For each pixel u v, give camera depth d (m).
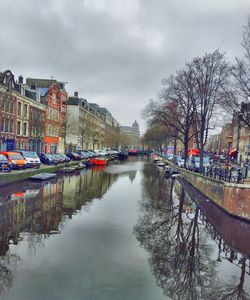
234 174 18.94
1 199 16.67
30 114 40.28
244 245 10.96
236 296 7.38
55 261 8.62
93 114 82.31
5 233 10.91
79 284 7.38
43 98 46.53
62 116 55.53
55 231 11.41
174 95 32.50
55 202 16.69
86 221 13.05
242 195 13.90
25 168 25.28
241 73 17.36
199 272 8.57
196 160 35.75
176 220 14.14
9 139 33.75
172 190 23.83
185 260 9.28
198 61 27.30
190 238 11.50
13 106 34.69
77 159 45.38
